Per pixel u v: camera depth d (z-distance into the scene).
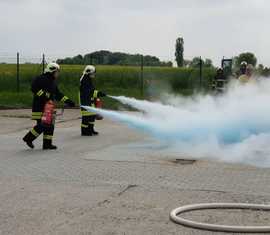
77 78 33.72
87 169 9.32
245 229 5.67
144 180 8.41
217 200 7.14
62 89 30.73
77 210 6.54
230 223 6.10
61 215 6.30
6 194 7.39
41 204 6.83
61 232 5.63
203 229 5.77
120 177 8.63
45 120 11.55
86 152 11.27
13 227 5.80
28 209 6.57
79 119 19.28
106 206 6.75
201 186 8.01
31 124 17.30
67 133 14.91
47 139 11.66
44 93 11.46
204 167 9.59
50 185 8.01
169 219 6.17
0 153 11.13
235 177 8.72
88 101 14.20
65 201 6.99
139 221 6.07
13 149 11.72
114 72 33.44
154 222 6.04
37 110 11.59
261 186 8.05
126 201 7.02
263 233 5.67
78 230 5.71
